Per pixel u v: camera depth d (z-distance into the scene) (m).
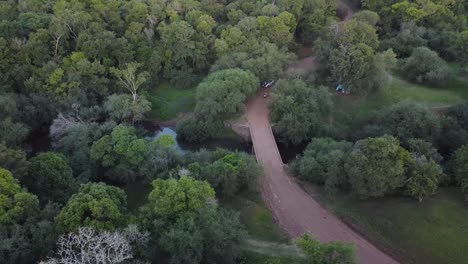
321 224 90.00
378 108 123.50
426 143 98.81
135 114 115.88
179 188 77.00
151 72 134.12
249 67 126.06
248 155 101.50
